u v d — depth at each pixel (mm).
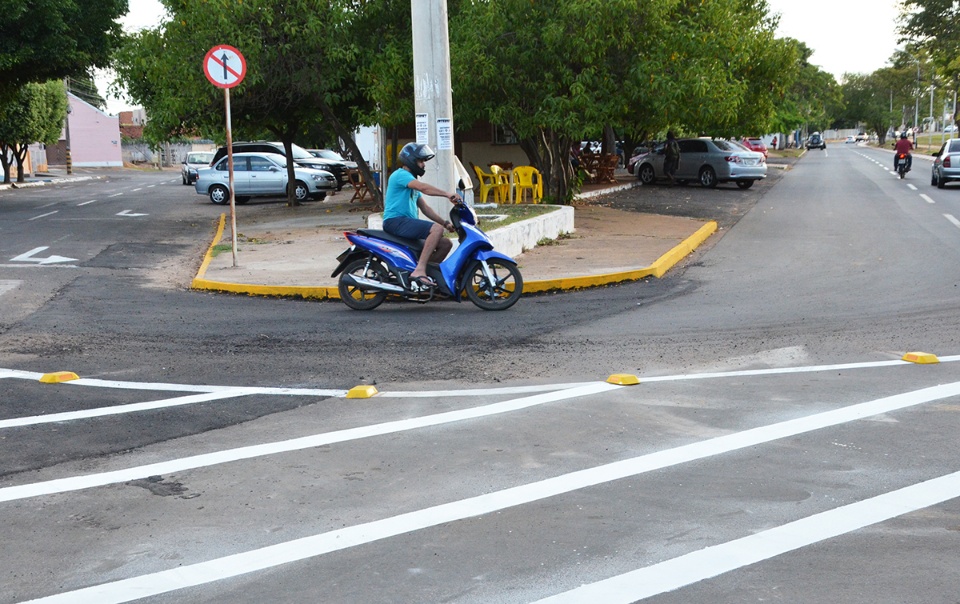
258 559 4082
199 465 5410
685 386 7016
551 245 15500
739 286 11852
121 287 12602
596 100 19359
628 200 27609
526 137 20750
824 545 4098
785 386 6957
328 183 29406
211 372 7766
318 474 5207
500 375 7492
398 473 5191
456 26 20547
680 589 3691
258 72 21109
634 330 9195
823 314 9820
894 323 9250
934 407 6297
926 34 50969
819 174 42906
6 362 8164
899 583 3715
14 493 4980
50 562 4094
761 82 29844
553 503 4676
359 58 21984
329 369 7809
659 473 5090
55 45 27656
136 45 22688
